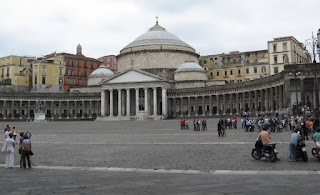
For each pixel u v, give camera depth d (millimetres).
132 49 139250
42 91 136875
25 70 142250
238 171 20141
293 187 15609
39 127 77438
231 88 104750
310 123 36688
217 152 28438
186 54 138625
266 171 19922
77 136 51500
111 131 62500
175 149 31312
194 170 20859
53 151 32344
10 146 23469
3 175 20438
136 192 15273
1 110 125688
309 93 74375
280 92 78438
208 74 142625
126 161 25172
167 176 19203
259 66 132250
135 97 126188
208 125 69625
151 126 72875
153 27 151500
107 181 18047
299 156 23453
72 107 136375
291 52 108125
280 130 47188
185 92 117000
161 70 131500
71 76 147375
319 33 80312
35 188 16484
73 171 21562
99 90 135500
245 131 51344
